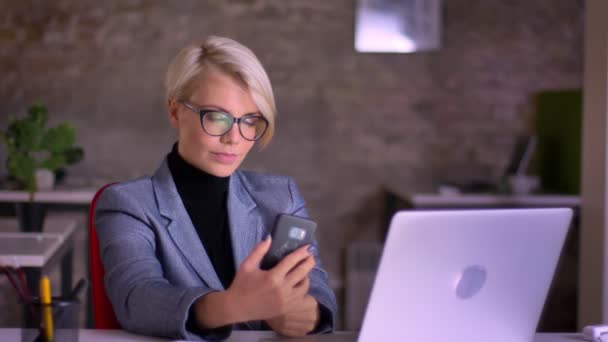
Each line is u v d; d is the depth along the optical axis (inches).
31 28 200.8
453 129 209.0
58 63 201.5
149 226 63.6
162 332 55.2
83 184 187.5
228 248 67.5
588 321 117.6
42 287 50.9
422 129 208.7
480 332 52.6
